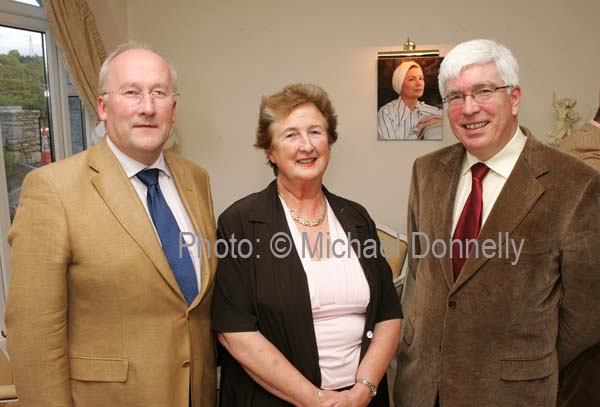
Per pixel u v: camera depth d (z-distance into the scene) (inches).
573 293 53.6
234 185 145.3
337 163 140.6
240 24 139.1
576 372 72.6
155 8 141.1
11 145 109.4
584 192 51.6
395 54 132.0
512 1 128.5
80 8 115.0
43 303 47.8
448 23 131.6
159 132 54.0
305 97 56.4
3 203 104.0
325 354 54.6
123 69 52.7
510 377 54.0
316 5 135.8
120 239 50.5
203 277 56.0
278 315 53.1
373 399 58.0
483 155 56.9
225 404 57.2
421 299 61.9
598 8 125.3
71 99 126.5
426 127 134.2
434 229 60.1
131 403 51.3
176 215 58.2
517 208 53.5
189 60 141.9
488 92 53.4
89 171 52.3
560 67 128.8
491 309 54.4
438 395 58.7
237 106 141.9
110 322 50.8
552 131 126.6
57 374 48.8
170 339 52.6
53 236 48.1
